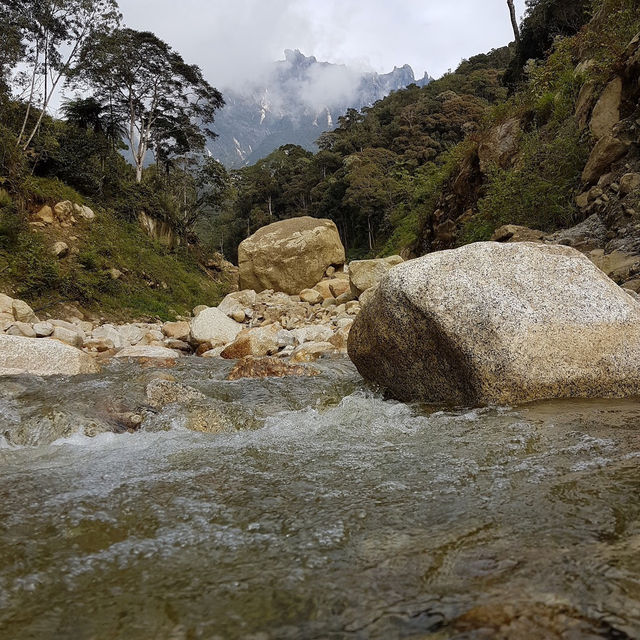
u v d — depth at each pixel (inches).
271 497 83.7
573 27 984.9
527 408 136.9
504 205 473.1
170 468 103.5
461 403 156.1
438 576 54.2
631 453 93.0
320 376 214.2
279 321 496.7
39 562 62.9
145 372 218.7
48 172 922.7
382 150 2246.6
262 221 2832.2
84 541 68.9
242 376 223.1
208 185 1384.1
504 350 145.2
